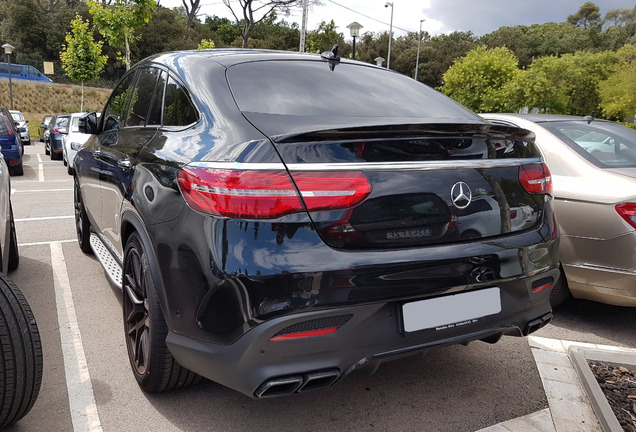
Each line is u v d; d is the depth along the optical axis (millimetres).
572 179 3645
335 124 2152
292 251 1889
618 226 3309
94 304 3824
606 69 33156
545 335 3561
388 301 2002
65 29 55000
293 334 1901
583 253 3475
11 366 2057
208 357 2012
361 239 1976
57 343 3199
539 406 2623
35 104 40906
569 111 34656
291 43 64312
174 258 2127
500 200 2291
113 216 3227
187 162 2168
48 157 16812
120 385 2719
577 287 3570
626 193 3334
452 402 2643
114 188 3115
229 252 1901
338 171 1948
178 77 2730
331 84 2645
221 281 1911
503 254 2236
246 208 1900
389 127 2006
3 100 39469
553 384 2834
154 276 2289
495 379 2891
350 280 1923
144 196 2461
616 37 83875
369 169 1992
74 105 42250
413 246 2068
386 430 2393
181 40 56188
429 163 2109
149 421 2412
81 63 22906
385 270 1974
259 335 1864
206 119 2340
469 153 2232
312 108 2354
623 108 29922
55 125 15688
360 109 2439
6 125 11461
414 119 2414
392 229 2025
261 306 1862
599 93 32406
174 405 2547
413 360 3111
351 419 2475
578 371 2920
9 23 53219
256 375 1905
